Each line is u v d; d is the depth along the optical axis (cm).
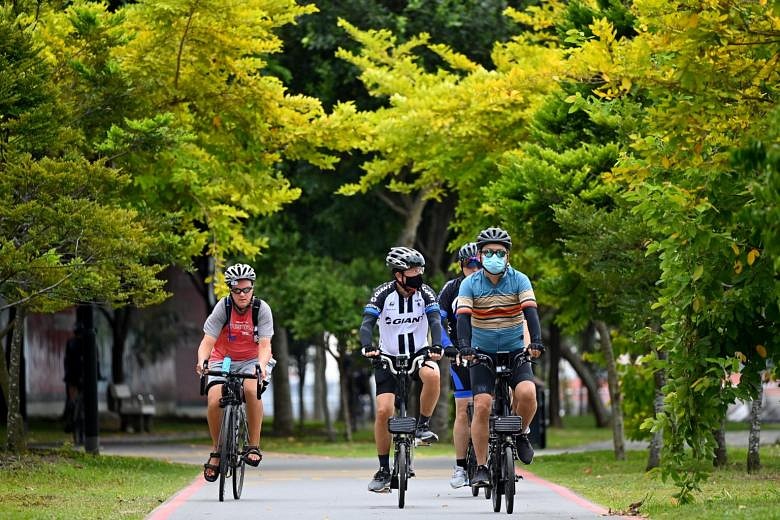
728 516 1163
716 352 1359
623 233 1850
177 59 2173
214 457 1506
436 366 1398
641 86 1295
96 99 1931
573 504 1441
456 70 3234
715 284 1325
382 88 2656
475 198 2495
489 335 1305
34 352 4600
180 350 5641
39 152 1842
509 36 3288
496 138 2408
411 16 3319
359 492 1659
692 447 1362
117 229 1688
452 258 3869
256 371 1501
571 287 2261
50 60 1888
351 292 3434
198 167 2231
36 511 1319
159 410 5494
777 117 1020
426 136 2416
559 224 1962
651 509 1323
